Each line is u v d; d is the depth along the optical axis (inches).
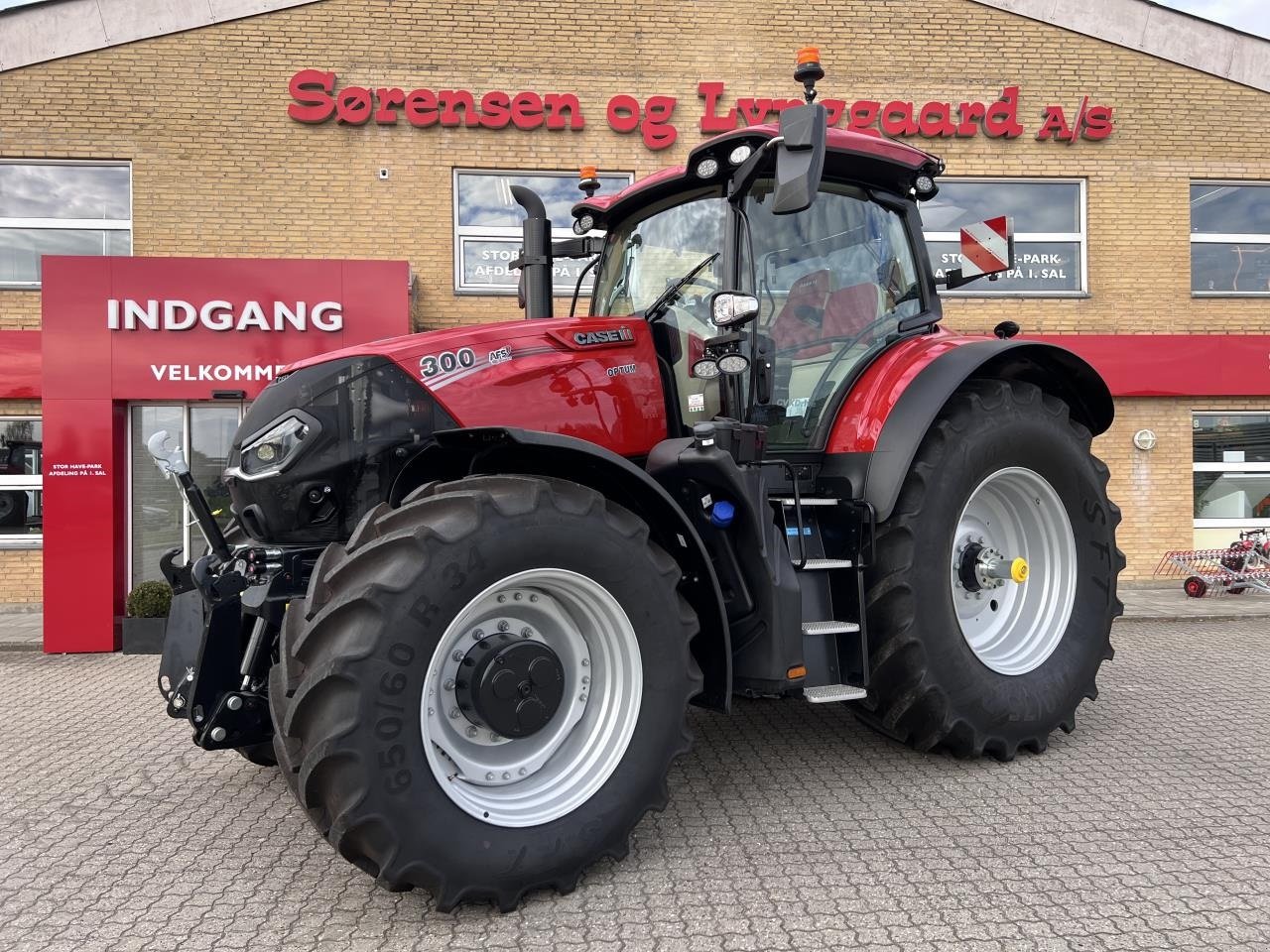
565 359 135.3
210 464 335.6
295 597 121.0
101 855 123.5
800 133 119.7
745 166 136.6
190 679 130.6
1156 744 163.8
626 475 114.7
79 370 315.9
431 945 95.4
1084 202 418.0
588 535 108.3
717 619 122.2
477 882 99.6
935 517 142.9
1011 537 167.5
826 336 154.9
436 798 98.0
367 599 95.6
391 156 387.2
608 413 136.7
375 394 126.3
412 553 98.7
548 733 112.4
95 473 311.9
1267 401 419.5
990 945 92.7
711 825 127.3
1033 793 137.9
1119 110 417.7
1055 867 111.3
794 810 132.6
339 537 125.7
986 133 411.2
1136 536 415.5
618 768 110.9
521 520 104.0
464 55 389.7
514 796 107.3
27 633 337.7
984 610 162.9
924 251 172.1
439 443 116.1
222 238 381.1
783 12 403.2
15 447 381.7
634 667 112.5
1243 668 234.5
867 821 127.6
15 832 132.9
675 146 400.2
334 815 95.3
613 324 141.9
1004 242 187.3
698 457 124.4
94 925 102.0
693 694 117.0
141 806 143.9
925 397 144.0
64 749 180.4
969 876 109.1
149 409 333.7
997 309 413.4
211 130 380.2
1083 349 408.5
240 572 123.3
